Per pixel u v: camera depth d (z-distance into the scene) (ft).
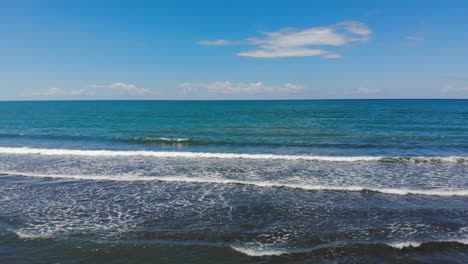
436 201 34.37
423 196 35.96
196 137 86.07
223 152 64.95
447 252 23.58
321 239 25.67
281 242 25.18
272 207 32.81
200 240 25.61
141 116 167.43
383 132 93.61
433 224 28.45
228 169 49.60
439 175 45.60
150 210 32.09
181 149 68.54
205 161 55.72
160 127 111.14
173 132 96.68
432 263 22.03
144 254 23.43
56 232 27.02
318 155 61.05
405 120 134.21
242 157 58.70
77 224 28.73
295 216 30.45
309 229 27.55
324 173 46.93
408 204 33.50
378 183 41.70
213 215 30.73
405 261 22.33
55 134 92.17
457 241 25.18
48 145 73.67
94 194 37.19
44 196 36.52
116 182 42.01
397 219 29.63
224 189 38.83
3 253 23.41
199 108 265.95
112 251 23.85
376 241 25.25
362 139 80.23
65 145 73.82
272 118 152.15
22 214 31.09
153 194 37.09
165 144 75.20
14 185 40.86
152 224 28.71
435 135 86.17
